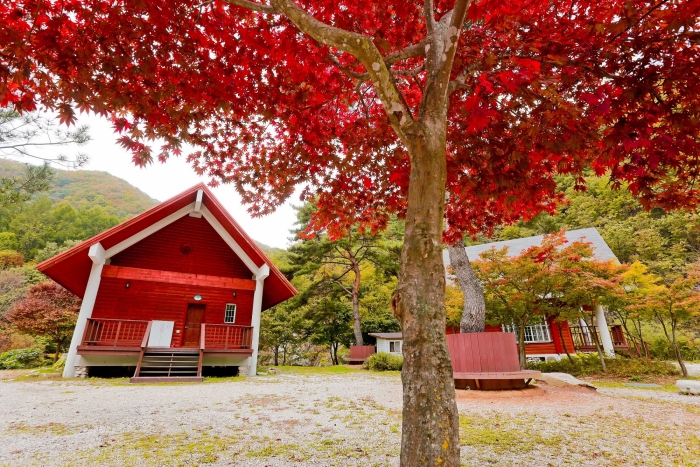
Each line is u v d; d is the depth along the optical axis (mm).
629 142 3014
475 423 4184
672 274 20375
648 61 2758
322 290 20000
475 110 2832
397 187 5605
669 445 3367
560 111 3139
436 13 4129
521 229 26266
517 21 3459
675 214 24078
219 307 11773
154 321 10305
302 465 2787
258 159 5336
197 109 4223
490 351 6477
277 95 4105
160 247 11602
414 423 1743
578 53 3025
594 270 9789
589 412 4828
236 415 4590
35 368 13398
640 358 11461
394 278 21906
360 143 5148
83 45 2812
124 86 3250
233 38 3482
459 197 5605
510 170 4195
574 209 29359
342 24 3729
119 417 4395
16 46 2445
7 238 37219
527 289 10016
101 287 10492
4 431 3729
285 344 22016
